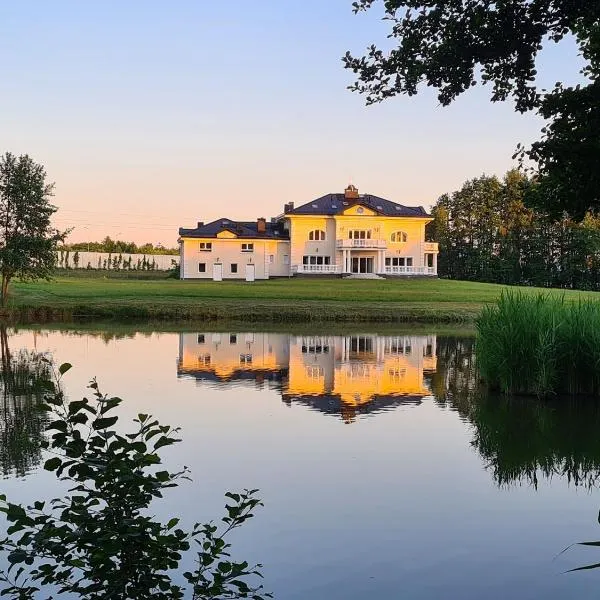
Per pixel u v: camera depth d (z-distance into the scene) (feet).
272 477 32.01
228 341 99.60
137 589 13.25
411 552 23.80
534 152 21.88
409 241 254.88
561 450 37.76
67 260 307.78
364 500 28.99
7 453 34.76
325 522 26.40
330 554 23.50
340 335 112.68
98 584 13.34
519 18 20.61
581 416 47.11
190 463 34.22
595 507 28.55
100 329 117.29
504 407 50.47
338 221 247.29
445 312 146.72
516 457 36.17
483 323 61.31
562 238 282.77
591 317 55.11
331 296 174.29
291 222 247.70
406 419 45.78
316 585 21.15
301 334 113.19
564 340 54.95
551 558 23.38
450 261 331.77
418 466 34.24
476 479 32.22
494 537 25.21
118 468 13.56
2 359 74.95
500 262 296.30
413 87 21.77
